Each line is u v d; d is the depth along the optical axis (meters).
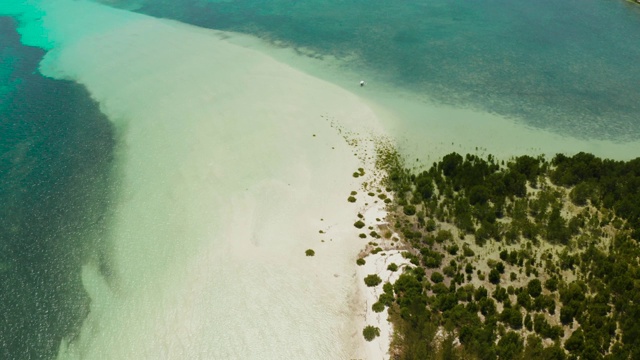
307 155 64.69
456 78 86.50
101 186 61.66
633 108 75.00
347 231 52.34
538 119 73.06
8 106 81.62
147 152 67.50
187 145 68.25
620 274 44.03
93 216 56.84
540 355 37.44
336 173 61.28
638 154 63.91
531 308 42.47
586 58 91.81
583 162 58.59
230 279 47.16
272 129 70.69
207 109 77.00
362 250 49.91
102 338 43.09
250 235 52.28
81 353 42.09
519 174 57.31
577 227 51.03
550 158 63.75
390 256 49.00
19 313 45.88
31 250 52.69
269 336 41.88
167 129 72.38
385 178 60.19
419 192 57.16
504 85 83.38
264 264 48.53
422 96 80.44
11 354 42.47
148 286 47.34
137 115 76.75
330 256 49.28
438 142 67.75
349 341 41.25
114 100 81.94
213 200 57.53
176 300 45.62
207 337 42.16
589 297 42.78
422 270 46.59
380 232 52.19
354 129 70.56
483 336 38.75
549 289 44.44
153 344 42.09
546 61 91.56
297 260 48.88
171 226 54.22
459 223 52.22
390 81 85.88
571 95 79.44
